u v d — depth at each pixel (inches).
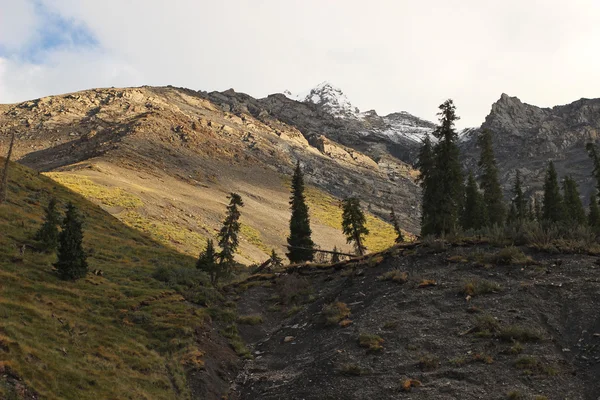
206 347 1087.6
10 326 833.5
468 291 1058.1
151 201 4306.1
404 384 777.6
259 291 1608.0
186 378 924.0
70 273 1357.0
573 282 1013.8
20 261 1364.4
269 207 6983.3
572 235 1290.6
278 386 906.1
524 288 1025.5
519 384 734.5
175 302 1364.4
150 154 7362.2
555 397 693.9
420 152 2075.5
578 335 845.2
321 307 1272.1
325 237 6063.0
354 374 854.5
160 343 1064.8
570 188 3095.5
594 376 725.9
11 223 1776.6
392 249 1488.7
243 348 1151.0
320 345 1031.0
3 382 639.1
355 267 1521.9
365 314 1093.1
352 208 2351.1
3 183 2094.0
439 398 733.3
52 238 1604.3
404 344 919.0
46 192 2669.8
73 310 1099.3
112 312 1184.2
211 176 7559.1
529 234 1289.4
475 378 766.5
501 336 866.8
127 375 856.9
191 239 3503.9
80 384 743.1
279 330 1240.2
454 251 1321.4
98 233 2351.1
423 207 2030.0
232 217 1765.5
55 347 838.5
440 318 986.1
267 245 4726.9
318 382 858.8
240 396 922.1
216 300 1481.3
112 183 4431.6
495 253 1243.2
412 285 1165.1
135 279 1599.4
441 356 854.5
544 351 809.5
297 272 1727.4
